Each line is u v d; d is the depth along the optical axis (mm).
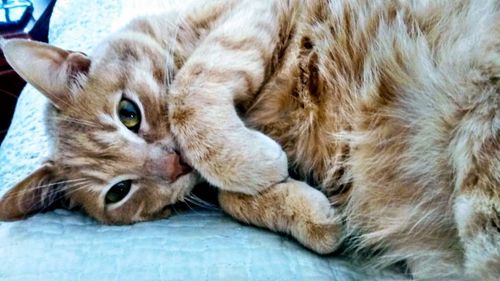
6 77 506
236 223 221
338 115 207
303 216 199
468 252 157
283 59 234
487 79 163
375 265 202
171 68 256
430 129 179
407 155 187
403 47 192
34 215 241
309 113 216
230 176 212
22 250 197
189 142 220
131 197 246
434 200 180
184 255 188
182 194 243
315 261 193
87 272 180
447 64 178
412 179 185
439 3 188
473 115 165
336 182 212
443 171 176
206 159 216
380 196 194
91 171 251
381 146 193
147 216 249
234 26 240
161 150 239
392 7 201
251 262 184
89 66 263
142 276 175
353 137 200
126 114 248
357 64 208
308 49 224
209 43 238
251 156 211
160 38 268
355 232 206
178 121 224
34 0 523
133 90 246
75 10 423
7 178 297
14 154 314
